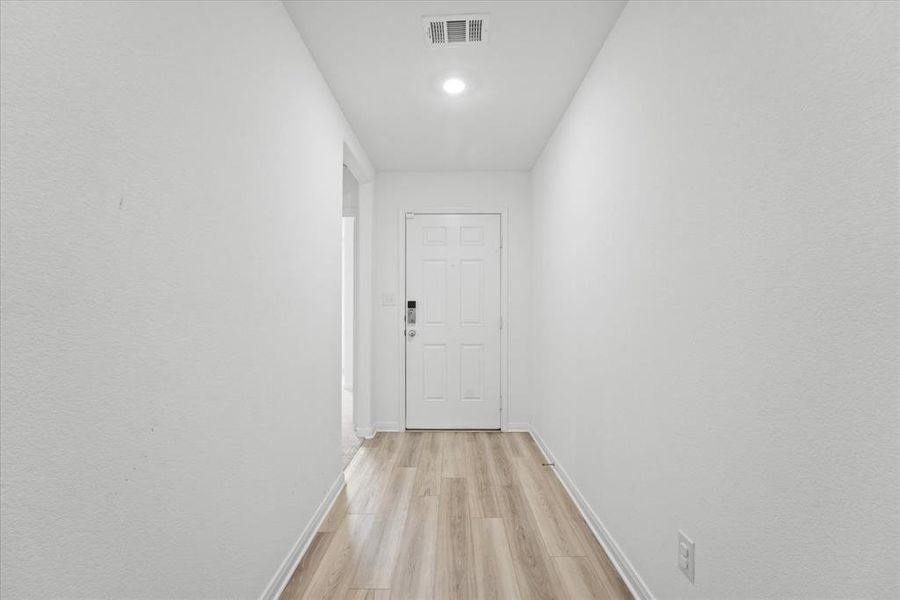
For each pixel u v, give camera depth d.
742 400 1.05
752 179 1.01
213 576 1.22
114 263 0.86
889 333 0.69
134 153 0.91
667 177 1.42
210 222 1.20
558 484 2.72
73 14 0.77
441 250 3.98
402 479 2.81
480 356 3.97
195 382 1.13
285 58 1.76
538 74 2.32
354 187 3.99
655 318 1.51
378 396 3.96
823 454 0.82
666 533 1.43
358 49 2.06
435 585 1.72
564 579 1.76
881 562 0.71
